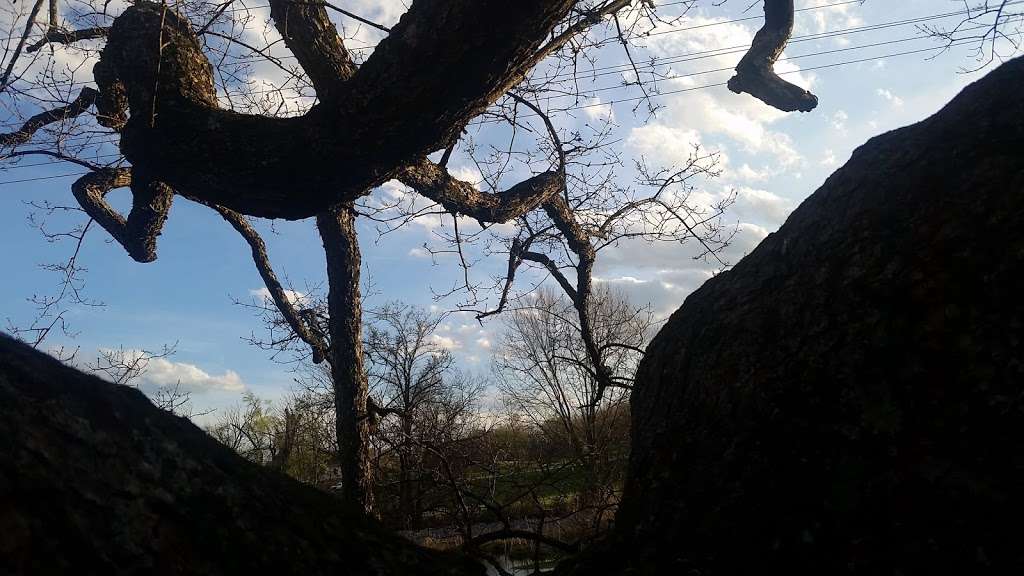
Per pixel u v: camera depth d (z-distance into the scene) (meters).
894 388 1.57
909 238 1.77
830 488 1.55
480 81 2.85
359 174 3.23
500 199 6.20
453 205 5.89
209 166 3.20
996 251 1.57
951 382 1.49
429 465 6.75
